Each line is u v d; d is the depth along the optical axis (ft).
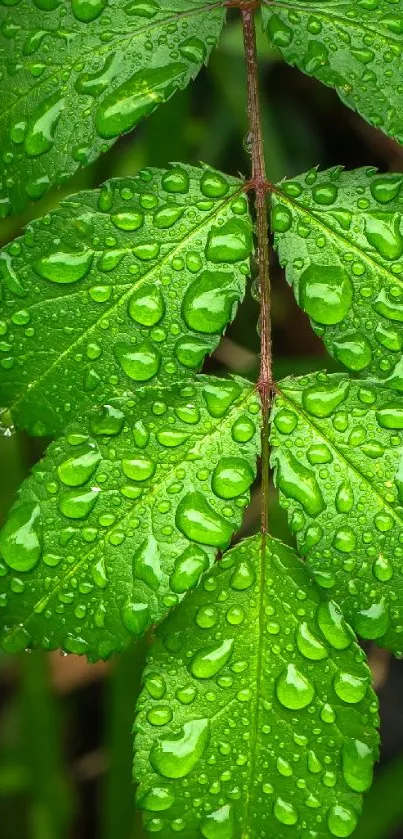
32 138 0.72
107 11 0.73
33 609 0.70
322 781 0.70
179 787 0.70
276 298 1.20
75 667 1.19
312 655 0.71
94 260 0.72
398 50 0.73
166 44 0.73
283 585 0.71
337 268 0.73
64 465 0.71
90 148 0.73
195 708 0.71
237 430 0.71
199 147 1.14
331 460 0.71
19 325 0.72
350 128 1.20
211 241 0.72
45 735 1.06
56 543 0.70
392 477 0.71
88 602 0.70
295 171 1.20
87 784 1.22
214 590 0.71
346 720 0.70
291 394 0.72
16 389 0.72
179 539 0.70
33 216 1.06
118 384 0.72
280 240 0.73
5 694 1.28
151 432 0.71
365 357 0.72
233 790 0.70
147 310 0.72
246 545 0.71
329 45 0.74
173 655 0.71
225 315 0.72
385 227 0.73
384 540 0.71
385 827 0.96
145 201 0.72
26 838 1.17
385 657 1.08
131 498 0.70
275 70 1.19
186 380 0.72
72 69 0.73
